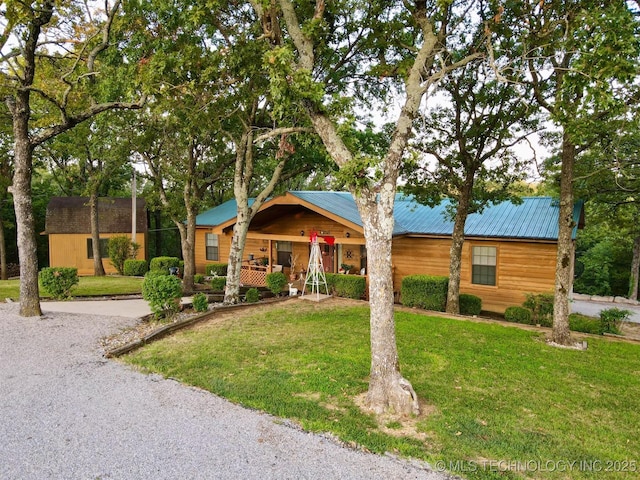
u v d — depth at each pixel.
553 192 18.67
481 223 15.02
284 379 6.61
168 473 4.18
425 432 5.05
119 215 24.50
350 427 5.11
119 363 7.33
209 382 6.47
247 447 4.68
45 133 10.48
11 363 7.18
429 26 6.72
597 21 6.12
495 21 7.36
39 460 4.36
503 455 4.58
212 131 13.33
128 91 10.80
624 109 7.29
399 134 5.95
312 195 16.66
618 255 24.28
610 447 4.82
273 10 7.34
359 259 17.17
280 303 12.97
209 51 10.16
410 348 8.33
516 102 10.55
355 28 10.48
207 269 20.69
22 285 10.26
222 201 30.28
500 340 9.09
